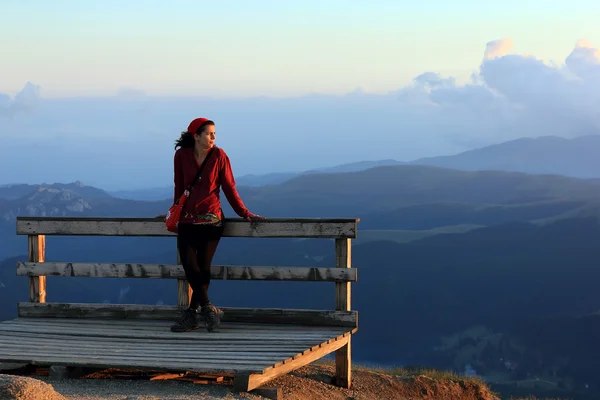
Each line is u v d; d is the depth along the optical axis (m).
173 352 6.25
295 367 6.21
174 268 7.57
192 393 5.72
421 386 8.44
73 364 5.98
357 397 7.28
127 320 7.71
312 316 7.30
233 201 6.97
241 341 6.62
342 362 7.50
